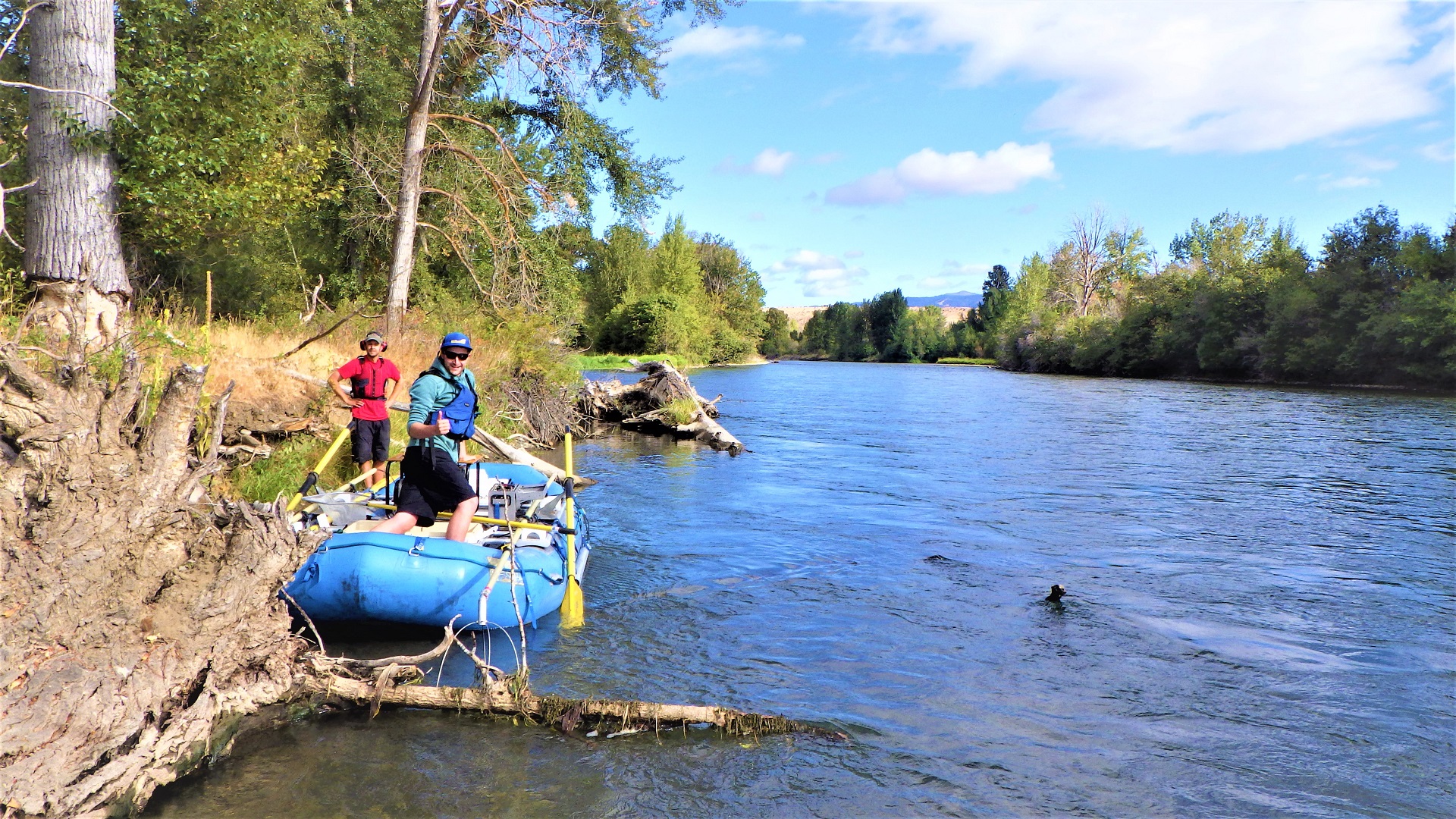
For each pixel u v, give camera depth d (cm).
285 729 453
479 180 2152
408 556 557
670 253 7681
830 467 1480
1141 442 1912
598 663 553
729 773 420
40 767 340
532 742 445
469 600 563
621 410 2186
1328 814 393
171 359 867
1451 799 407
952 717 488
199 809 371
